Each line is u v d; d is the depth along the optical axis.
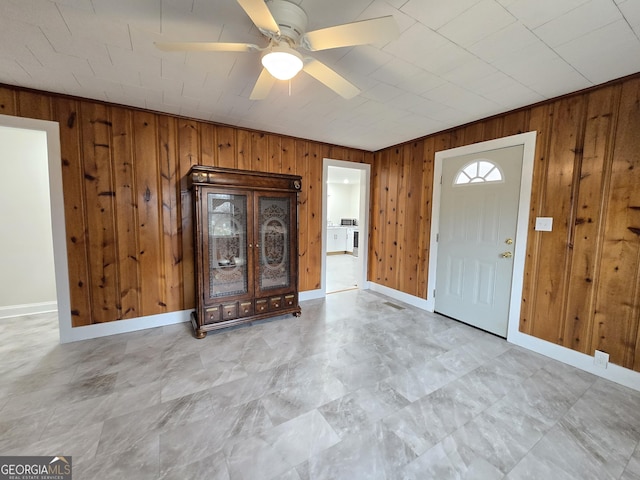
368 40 1.29
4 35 1.58
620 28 1.47
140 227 2.83
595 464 1.41
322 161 3.92
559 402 1.86
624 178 2.02
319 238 4.03
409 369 2.23
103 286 2.71
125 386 1.96
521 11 1.36
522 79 2.05
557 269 2.38
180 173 2.97
